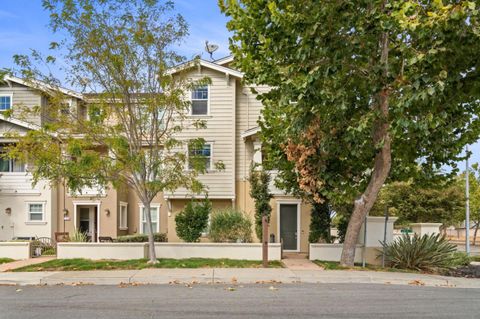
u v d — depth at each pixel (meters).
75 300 9.41
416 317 7.82
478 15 10.27
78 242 17.33
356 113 13.74
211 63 21.58
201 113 21.80
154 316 7.85
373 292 10.34
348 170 15.52
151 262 14.80
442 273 14.29
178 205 21.83
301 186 15.16
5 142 22.14
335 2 11.62
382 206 26.30
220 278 12.21
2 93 22.86
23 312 8.29
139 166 14.31
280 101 12.81
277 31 12.38
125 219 23.92
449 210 29.47
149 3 14.03
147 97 14.53
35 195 23.11
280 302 9.05
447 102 12.33
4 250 16.88
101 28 13.84
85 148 15.18
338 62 12.21
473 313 8.17
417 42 11.80
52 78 14.52
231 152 21.61
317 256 16.34
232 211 18.95
